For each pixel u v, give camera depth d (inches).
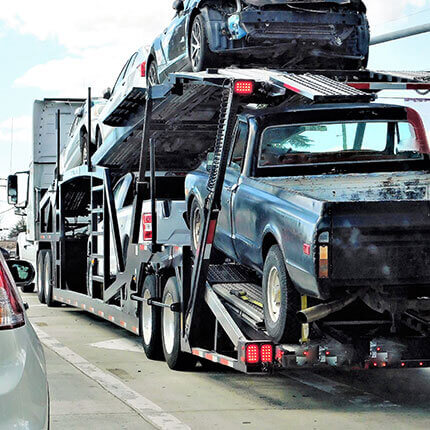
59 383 448.8
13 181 1056.8
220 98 524.7
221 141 415.5
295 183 434.3
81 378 464.1
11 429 194.9
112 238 642.2
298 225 359.9
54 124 977.5
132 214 571.2
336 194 433.1
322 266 346.6
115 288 622.5
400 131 451.8
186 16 611.8
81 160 821.9
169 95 499.5
